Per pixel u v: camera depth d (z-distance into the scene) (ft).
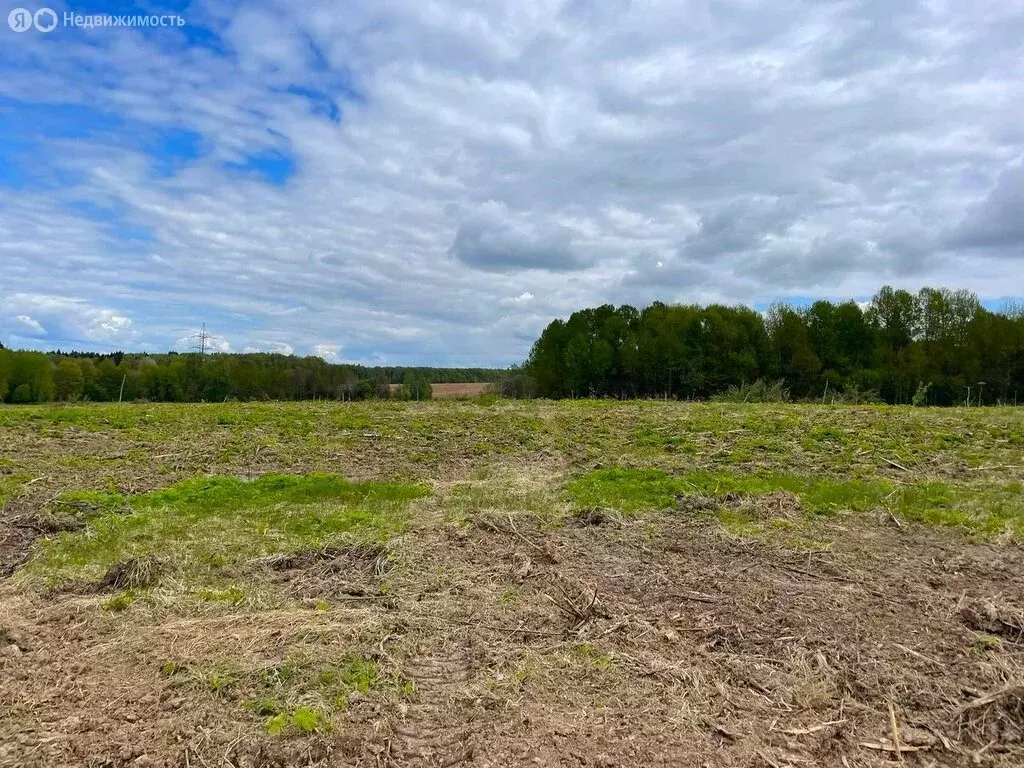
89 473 31.55
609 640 13.62
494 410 59.47
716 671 12.40
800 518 22.63
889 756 10.08
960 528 21.29
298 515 23.48
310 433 45.21
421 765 9.92
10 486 28.07
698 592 16.16
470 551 19.43
